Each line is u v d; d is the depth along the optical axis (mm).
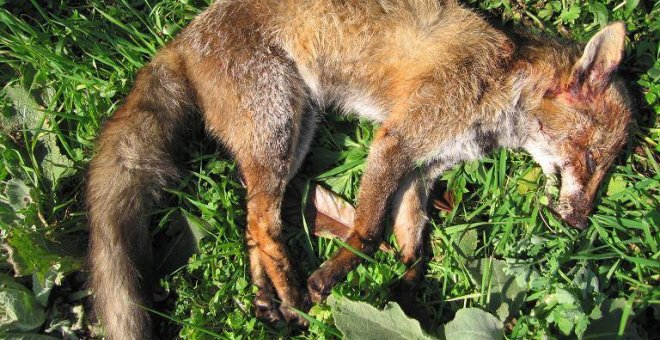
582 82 958
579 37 1042
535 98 976
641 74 1022
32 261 902
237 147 969
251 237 948
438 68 963
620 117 970
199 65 976
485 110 966
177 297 943
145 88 974
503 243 955
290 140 965
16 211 945
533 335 887
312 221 984
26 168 967
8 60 1018
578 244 956
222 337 892
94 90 1019
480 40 973
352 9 968
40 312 913
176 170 969
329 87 1005
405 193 983
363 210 947
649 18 1026
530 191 996
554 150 993
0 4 1021
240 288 930
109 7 1052
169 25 1052
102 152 941
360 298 927
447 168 1007
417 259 968
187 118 997
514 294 921
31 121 998
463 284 945
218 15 983
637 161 1005
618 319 871
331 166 1019
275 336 918
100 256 900
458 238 965
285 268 938
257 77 961
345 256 936
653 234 945
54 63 1010
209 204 958
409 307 943
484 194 998
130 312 886
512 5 1058
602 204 987
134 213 932
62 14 1061
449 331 878
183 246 955
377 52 975
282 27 971
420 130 957
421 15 974
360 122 1033
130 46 1036
